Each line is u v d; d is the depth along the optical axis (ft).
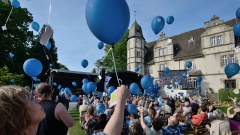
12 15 86.89
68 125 8.80
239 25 21.45
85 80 39.68
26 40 99.71
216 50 97.91
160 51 122.01
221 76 94.84
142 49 126.82
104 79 59.98
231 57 92.94
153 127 13.08
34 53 104.58
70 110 51.24
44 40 13.65
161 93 93.50
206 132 20.88
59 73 65.51
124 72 70.03
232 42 92.84
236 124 16.98
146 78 23.45
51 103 8.79
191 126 22.76
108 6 8.29
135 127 13.42
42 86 9.41
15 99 3.19
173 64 114.32
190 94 86.12
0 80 58.23
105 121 17.48
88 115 20.12
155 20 22.25
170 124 14.82
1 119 3.02
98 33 8.82
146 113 23.82
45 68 111.65
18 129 3.17
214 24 99.91
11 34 89.04
